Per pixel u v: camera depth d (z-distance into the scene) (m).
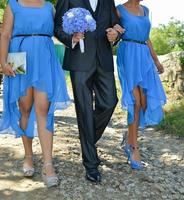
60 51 7.42
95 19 4.32
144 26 4.64
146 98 4.77
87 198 4.14
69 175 4.58
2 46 4.14
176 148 5.88
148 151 5.70
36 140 5.73
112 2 4.43
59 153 5.29
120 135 6.55
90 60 4.28
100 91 4.43
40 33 4.17
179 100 8.84
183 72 8.98
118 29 4.31
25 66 4.11
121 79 4.65
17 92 4.21
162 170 4.93
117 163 5.00
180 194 4.34
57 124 7.18
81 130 4.39
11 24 4.16
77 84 4.30
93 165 4.43
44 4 4.23
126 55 4.62
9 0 4.16
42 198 4.14
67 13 4.10
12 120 4.37
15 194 4.23
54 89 4.22
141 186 4.44
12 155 5.25
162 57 9.38
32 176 4.58
